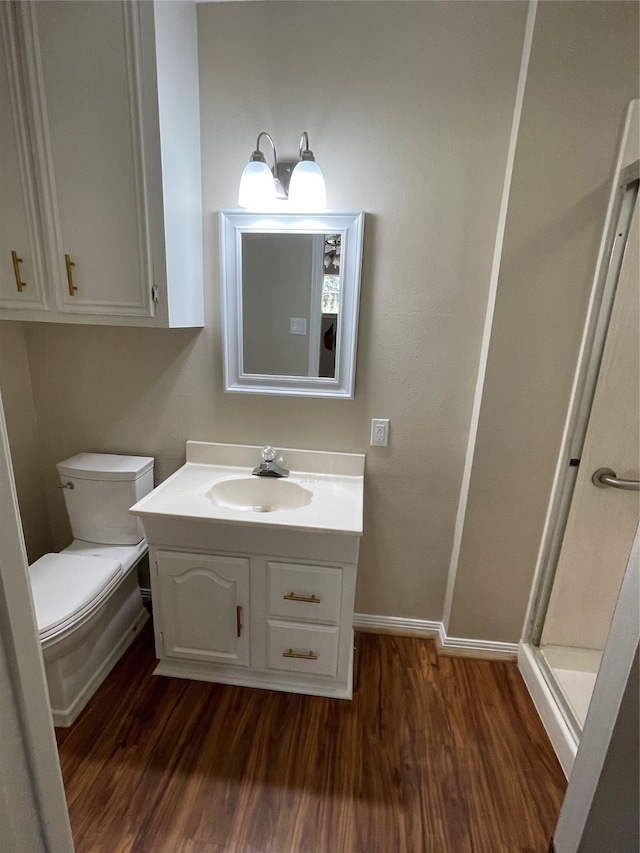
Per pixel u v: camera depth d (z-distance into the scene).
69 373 1.95
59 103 1.40
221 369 1.87
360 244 1.65
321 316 1.75
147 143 1.40
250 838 1.26
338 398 1.83
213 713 1.64
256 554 1.59
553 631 1.86
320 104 1.58
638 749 1.03
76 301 1.57
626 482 1.59
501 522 1.80
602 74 1.37
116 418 1.98
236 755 1.49
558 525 1.73
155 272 1.51
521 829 1.31
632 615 1.02
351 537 1.51
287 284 1.74
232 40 1.56
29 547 2.05
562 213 1.49
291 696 1.72
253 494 1.87
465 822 1.32
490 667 1.91
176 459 2.01
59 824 0.71
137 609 2.07
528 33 1.41
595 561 1.75
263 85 1.59
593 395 1.58
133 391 1.94
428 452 1.86
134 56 1.34
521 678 1.85
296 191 1.50
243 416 1.92
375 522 1.96
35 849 0.67
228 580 1.64
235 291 1.77
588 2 1.33
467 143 1.55
